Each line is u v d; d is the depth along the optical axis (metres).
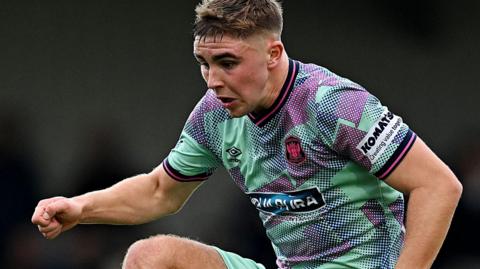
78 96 40.69
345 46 40.97
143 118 40.81
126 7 40.94
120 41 40.94
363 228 17.25
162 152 40.66
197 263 17.72
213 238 38.06
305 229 17.45
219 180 39.25
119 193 19.06
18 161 39.12
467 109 41.25
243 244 37.19
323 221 17.27
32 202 38.66
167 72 40.94
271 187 17.50
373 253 17.33
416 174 16.36
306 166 16.97
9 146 39.34
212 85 16.44
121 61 40.94
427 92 41.34
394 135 16.41
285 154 17.08
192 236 38.69
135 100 40.88
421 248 16.12
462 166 40.28
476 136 40.97
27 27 40.66
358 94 16.53
